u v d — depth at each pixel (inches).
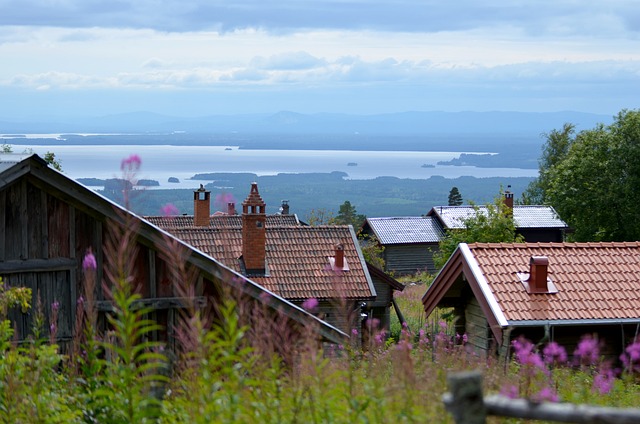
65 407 297.3
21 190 611.8
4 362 322.7
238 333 249.9
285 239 1480.1
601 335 821.2
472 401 202.7
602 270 870.4
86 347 339.9
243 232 1396.4
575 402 398.9
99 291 618.2
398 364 298.7
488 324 863.1
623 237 2989.7
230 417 235.8
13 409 288.5
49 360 317.7
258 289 572.4
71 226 622.2
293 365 297.7
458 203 6328.7
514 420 295.3
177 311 613.9
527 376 402.0
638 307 820.0
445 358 512.4
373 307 1614.2
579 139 3181.6
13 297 476.4
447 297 933.8
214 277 618.2
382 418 252.1
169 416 277.6
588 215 3031.5
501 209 1860.2
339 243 1487.5
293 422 243.9
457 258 892.0
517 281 842.2
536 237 3257.9
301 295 1362.0
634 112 3016.7
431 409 267.4
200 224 1793.8
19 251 611.5
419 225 3398.1
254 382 253.6
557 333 809.5
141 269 611.2
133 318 258.1
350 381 264.8
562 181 3117.6
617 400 448.8
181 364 328.8
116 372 283.9
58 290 619.8
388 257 3287.4
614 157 2979.8
